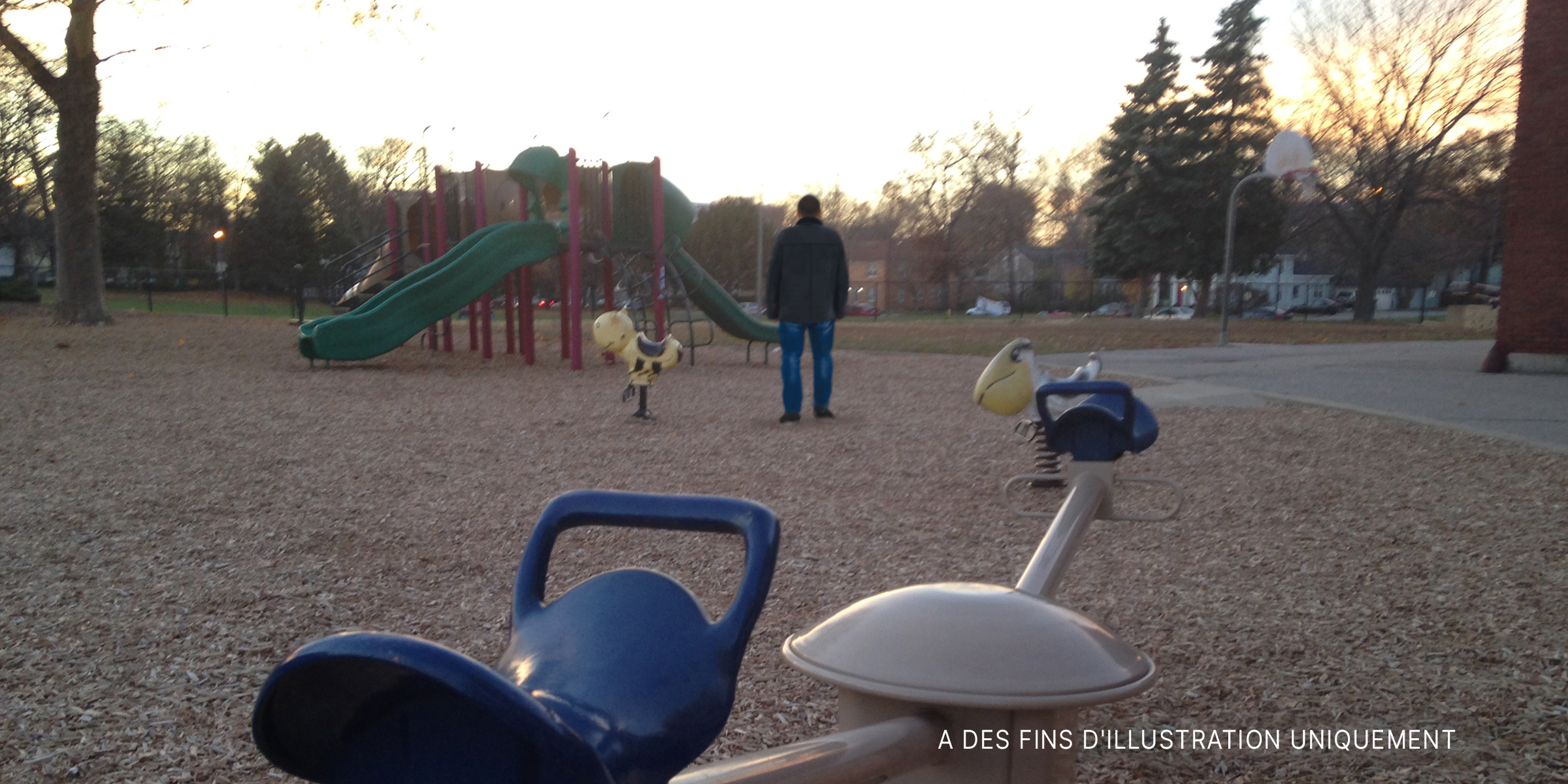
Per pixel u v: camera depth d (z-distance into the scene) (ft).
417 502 18.92
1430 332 94.68
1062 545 5.12
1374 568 14.33
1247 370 46.55
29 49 66.23
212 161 213.05
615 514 2.48
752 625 2.26
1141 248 148.56
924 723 2.57
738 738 8.98
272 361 49.83
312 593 13.35
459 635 11.88
